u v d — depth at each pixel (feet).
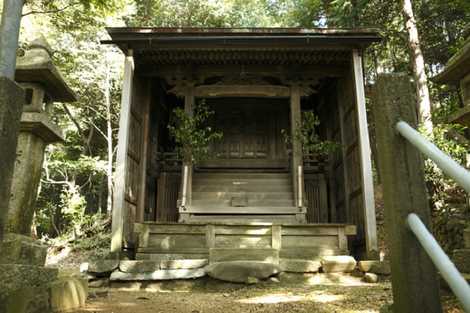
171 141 41.50
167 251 24.58
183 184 30.96
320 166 37.81
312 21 53.36
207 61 32.60
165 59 31.78
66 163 51.44
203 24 59.16
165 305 14.43
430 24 45.34
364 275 21.89
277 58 31.76
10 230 11.48
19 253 10.23
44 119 12.44
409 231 5.67
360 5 41.63
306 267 22.45
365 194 26.16
